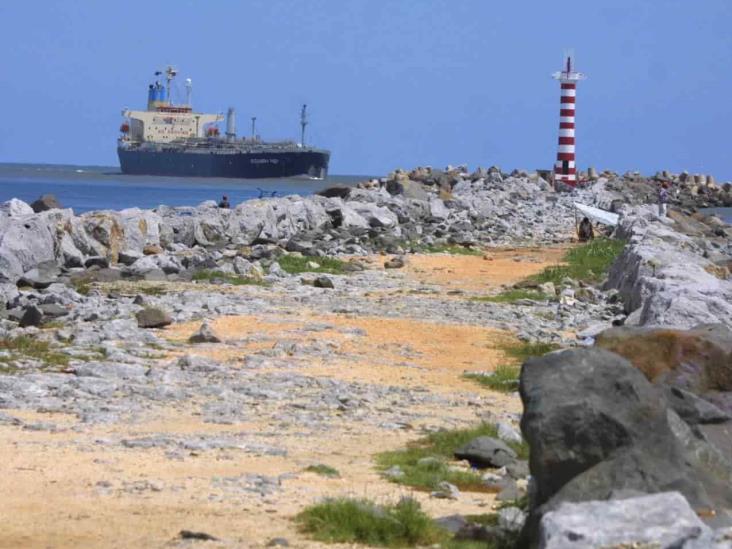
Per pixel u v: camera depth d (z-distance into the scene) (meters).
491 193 178.75
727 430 24.53
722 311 52.06
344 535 23.91
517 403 40.75
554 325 61.25
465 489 29.19
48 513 25.02
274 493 27.22
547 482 21.98
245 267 78.62
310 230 111.25
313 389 41.66
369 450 32.78
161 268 79.31
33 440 32.22
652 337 28.23
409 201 137.25
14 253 74.31
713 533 18.44
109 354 46.78
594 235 125.25
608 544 18.27
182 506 25.84
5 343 48.28
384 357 49.22
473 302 68.31
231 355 48.03
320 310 62.16
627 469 21.55
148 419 35.91
